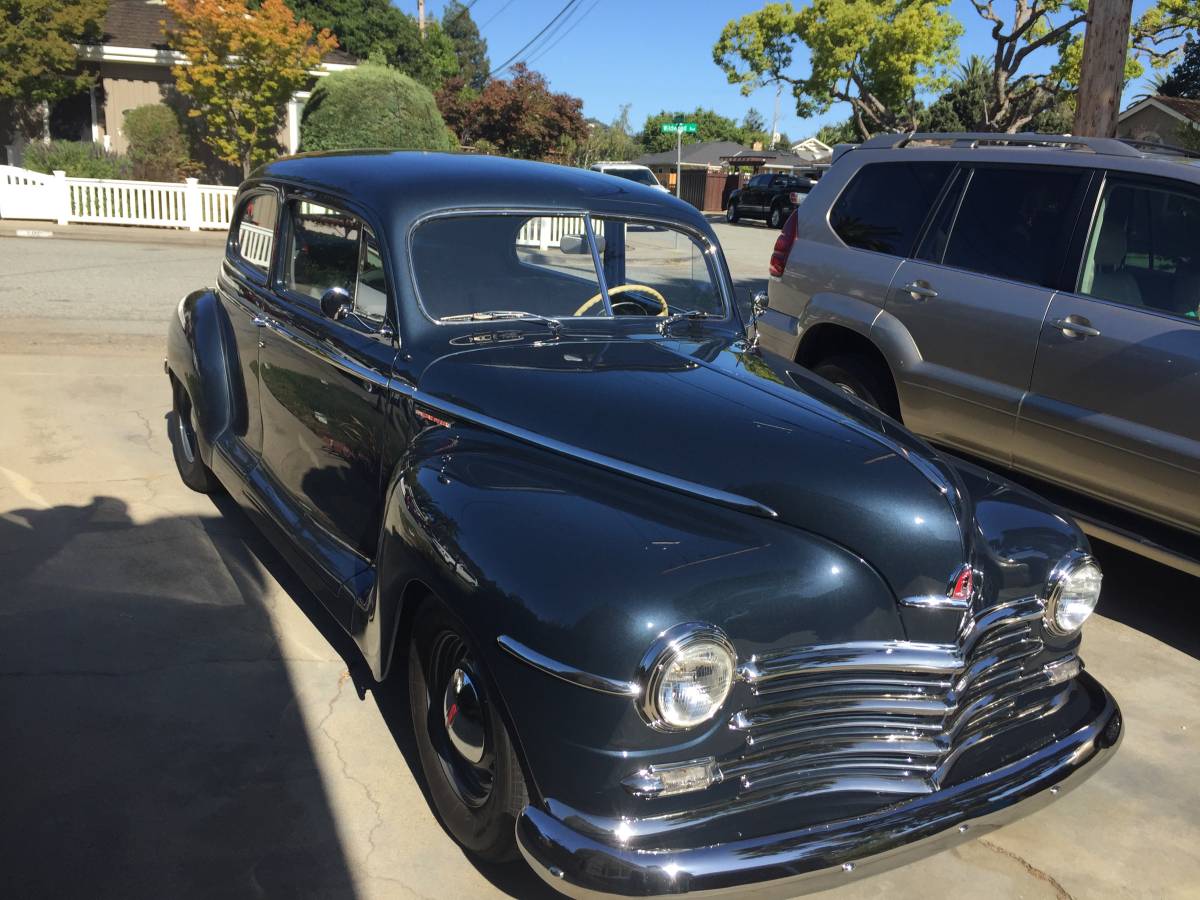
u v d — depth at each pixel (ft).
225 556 14.60
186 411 16.60
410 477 8.96
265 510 13.12
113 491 16.76
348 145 59.67
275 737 10.42
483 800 8.31
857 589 7.90
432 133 62.28
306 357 12.18
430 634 8.85
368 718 10.90
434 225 10.92
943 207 17.15
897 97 97.19
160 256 45.93
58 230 52.95
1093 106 25.49
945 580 7.93
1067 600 8.84
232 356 15.05
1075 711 9.11
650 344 11.25
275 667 11.77
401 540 8.66
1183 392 13.28
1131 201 14.66
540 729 7.20
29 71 60.64
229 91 60.70
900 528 7.96
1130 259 14.48
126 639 12.12
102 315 30.94
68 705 10.68
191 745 10.18
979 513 9.17
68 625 12.31
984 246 16.37
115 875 8.30
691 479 8.38
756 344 12.40
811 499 8.12
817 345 19.34
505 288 11.25
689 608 7.14
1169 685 12.92
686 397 9.46
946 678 7.91
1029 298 15.33
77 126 68.64
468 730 8.31
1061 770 8.36
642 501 8.26
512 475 8.65
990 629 8.32
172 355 15.98
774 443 8.59
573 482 8.55
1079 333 14.49
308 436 12.39
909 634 7.96
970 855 9.50
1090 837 9.86
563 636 7.04
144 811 9.14
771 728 7.54
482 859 8.57
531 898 8.39
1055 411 14.78
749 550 7.75
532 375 9.85
